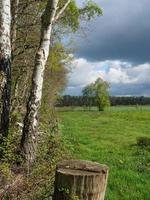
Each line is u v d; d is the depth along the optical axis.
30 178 10.04
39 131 16.58
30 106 13.34
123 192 14.34
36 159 12.74
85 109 128.50
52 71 33.16
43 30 13.84
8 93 12.95
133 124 56.06
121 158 22.16
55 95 46.94
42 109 24.84
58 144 14.88
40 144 14.40
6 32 13.10
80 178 6.90
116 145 29.86
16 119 16.67
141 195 14.12
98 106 125.12
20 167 11.45
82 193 6.93
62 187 6.95
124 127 50.03
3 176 9.73
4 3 13.16
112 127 49.00
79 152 23.08
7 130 12.79
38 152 13.15
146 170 18.44
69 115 83.06
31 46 21.61
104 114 86.19
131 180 16.11
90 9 22.77
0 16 13.15
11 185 9.26
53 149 13.75
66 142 21.98
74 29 23.30
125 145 30.02
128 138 35.91
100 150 25.89
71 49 28.08
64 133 31.64
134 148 27.81
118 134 39.66
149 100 180.38
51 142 14.70
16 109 21.70
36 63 13.73
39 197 9.29
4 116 12.73
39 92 13.55
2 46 13.04
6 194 9.08
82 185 6.91
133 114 81.38
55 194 7.14
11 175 9.91
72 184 6.90
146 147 27.67
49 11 13.79
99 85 126.19
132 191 14.52
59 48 27.23
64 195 6.95
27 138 12.96
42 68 13.73
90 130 42.78
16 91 23.00
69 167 7.32
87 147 27.03
